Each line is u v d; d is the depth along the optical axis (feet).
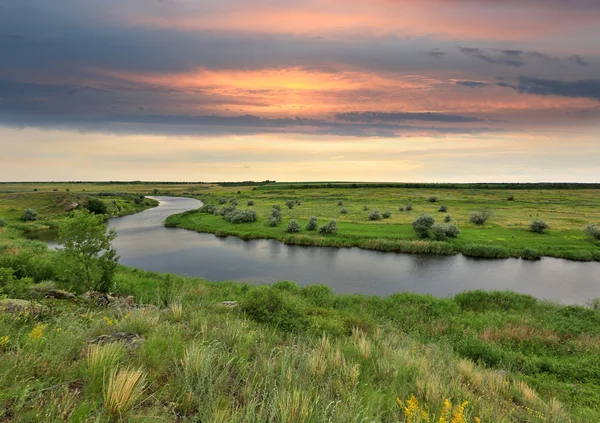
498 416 15.87
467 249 139.64
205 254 140.26
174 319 26.86
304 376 15.31
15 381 10.23
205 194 581.12
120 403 9.96
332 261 128.47
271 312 35.40
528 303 63.46
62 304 30.96
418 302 61.93
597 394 26.45
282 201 388.37
